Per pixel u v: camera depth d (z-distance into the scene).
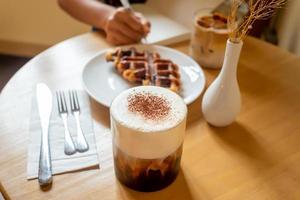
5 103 0.53
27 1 1.61
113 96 0.55
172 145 0.37
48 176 0.41
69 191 0.40
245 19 0.46
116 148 0.39
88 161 0.44
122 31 0.71
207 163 0.45
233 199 0.40
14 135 0.47
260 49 0.74
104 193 0.40
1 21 1.68
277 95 0.59
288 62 0.70
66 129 0.48
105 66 0.63
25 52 1.78
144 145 0.36
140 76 0.58
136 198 0.40
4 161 0.43
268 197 0.41
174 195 0.40
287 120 0.54
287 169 0.45
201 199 0.40
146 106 0.39
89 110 0.53
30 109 0.52
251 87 0.61
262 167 0.45
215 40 0.62
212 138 0.49
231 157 0.46
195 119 0.52
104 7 0.82
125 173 0.40
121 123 0.36
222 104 0.48
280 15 1.06
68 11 0.88
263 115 0.54
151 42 0.71
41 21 1.67
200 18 0.67
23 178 0.41
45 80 0.59
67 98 0.55
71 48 0.69
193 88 0.58
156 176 0.39
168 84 0.56
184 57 0.66
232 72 0.47
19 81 0.59
